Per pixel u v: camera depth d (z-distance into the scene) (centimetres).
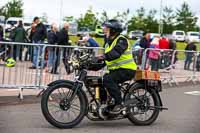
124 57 749
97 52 1149
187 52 1520
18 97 995
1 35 1748
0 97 975
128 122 804
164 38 1847
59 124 720
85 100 735
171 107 993
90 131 717
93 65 743
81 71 736
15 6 6056
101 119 741
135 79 780
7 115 820
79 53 1073
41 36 1545
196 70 1572
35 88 1030
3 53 992
